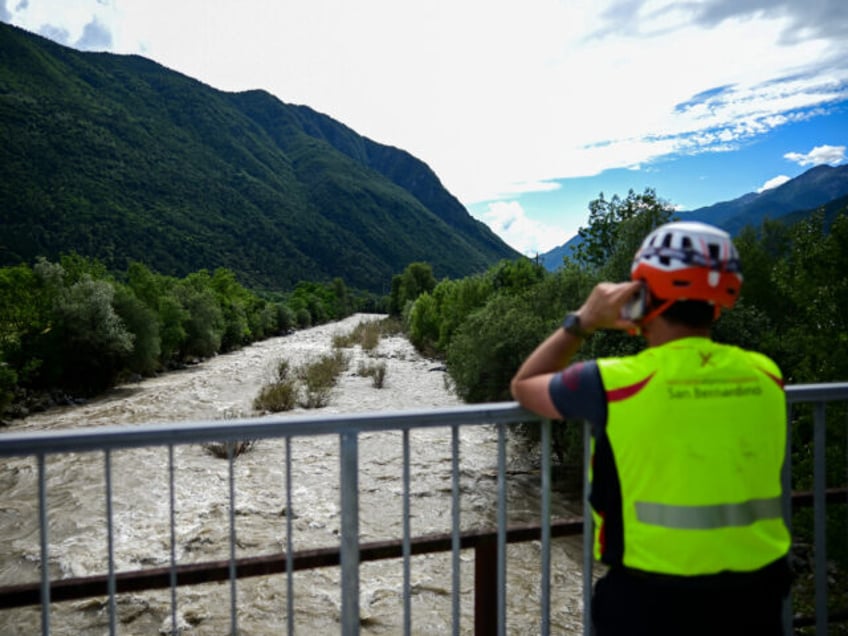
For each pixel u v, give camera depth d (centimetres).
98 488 1001
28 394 1950
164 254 15225
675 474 126
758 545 129
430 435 1357
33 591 187
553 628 594
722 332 899
